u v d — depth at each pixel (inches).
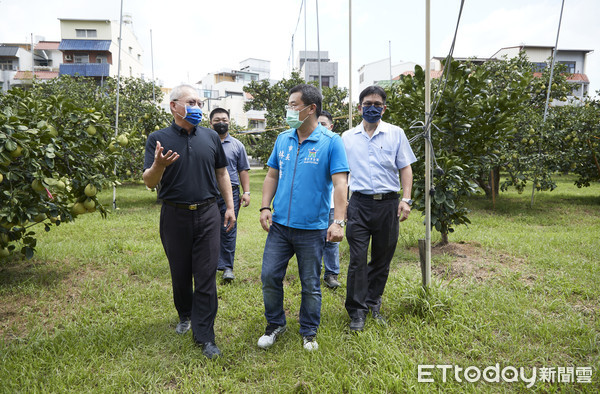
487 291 144.4
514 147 384.2
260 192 515.8
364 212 120.8
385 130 122.9
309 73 1405.0
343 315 128.9
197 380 94.7
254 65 2055.9
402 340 111.0
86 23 1196.5
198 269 107.2
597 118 374.6
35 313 130.3
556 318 124.2
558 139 374.3
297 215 104.1
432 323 118.0
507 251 203.3
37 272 167.3
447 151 227.5
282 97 739.4
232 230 165.8
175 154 92.7
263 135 664.4
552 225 288.7
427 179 129.1
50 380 92.6
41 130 141.1
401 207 120.6
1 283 154.2
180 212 105.3
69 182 158.7
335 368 97.7
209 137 110.4
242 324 124.4
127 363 100.6
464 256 194.2
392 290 144.2
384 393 88.4
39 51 1298.0
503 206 372.5
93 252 195.3
